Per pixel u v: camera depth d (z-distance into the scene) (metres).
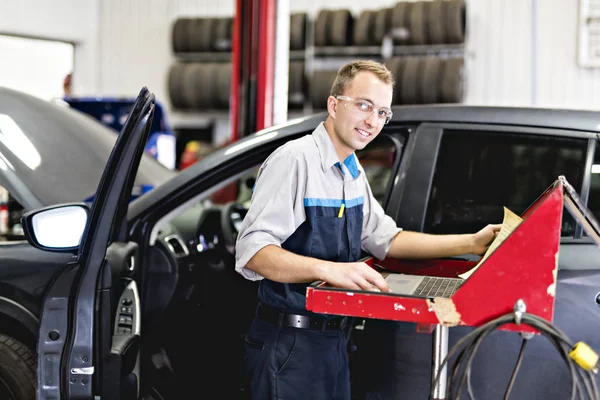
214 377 2.48
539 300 1.40
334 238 1.90
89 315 2.02
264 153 2.37
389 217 2.10
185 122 9.55
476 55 7.93
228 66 8.81
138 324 2.27
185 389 2.51
